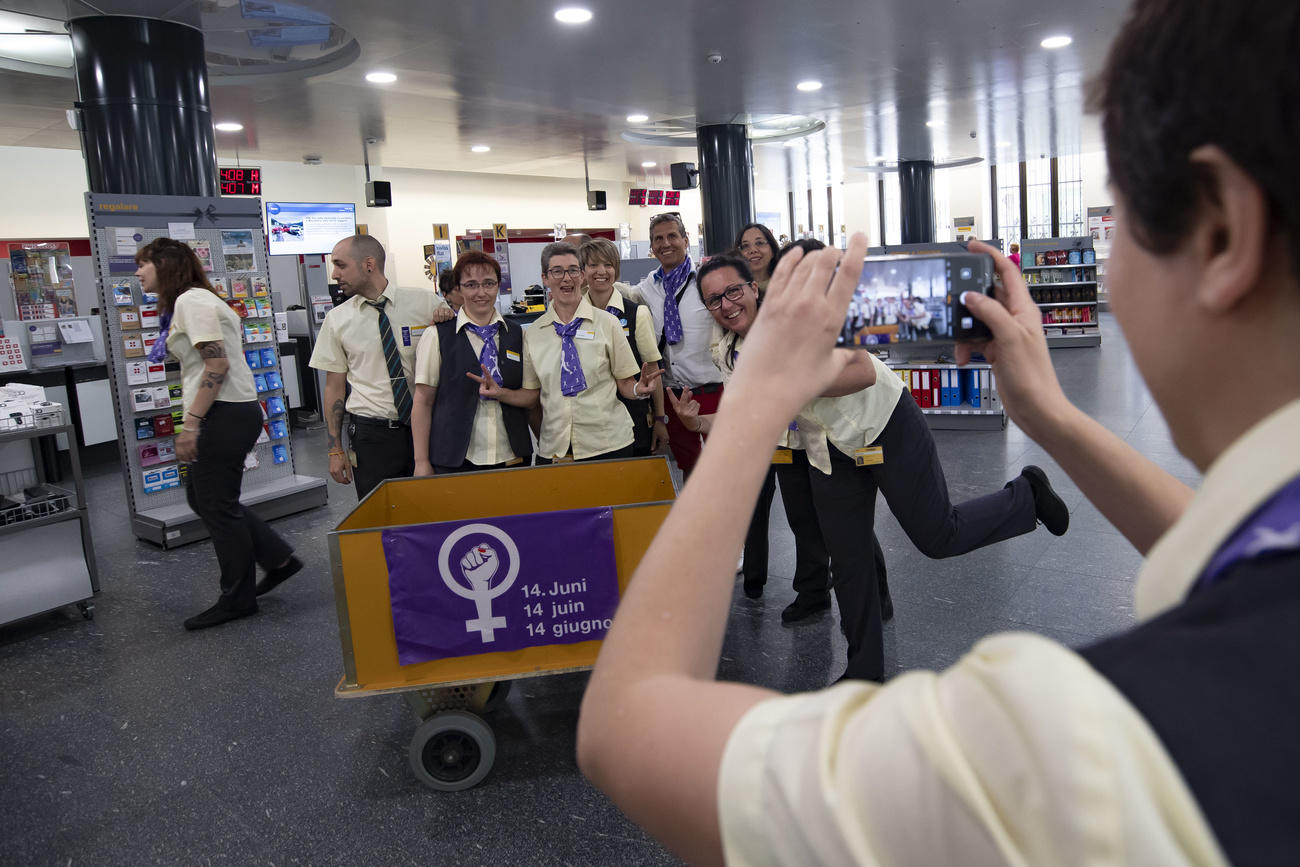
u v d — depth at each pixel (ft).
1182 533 0.84
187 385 12.28
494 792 7.93
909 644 10.46
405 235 52.70
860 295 1.62
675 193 54.85
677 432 13.58
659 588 1.14
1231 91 0.73
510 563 7.53
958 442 21.56
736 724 0.94
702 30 21.53
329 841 7.37
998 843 0.67
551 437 11.82
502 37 21.27
